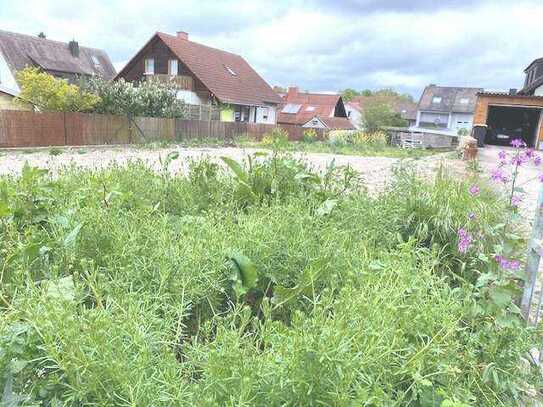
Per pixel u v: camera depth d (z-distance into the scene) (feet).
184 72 110.11
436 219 12.58
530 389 7.37
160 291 7.06
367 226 11.64
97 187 12.15
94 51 153.07
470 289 8.35
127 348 5.25
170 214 12.87
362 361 5.26
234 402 4.83
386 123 160.45
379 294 6.75
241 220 10.66
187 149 66.74
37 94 65.62
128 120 69.36
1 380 4.93
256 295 9.02
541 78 101.81
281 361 5.22
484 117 91.71
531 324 9.39
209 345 5.59
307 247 9.36
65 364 4.89
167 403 4.96
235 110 115.65
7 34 124.47
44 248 8.16
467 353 6.58
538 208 8.89
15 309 5.80
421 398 5.81
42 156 48.44
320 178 15.51
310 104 182.39
